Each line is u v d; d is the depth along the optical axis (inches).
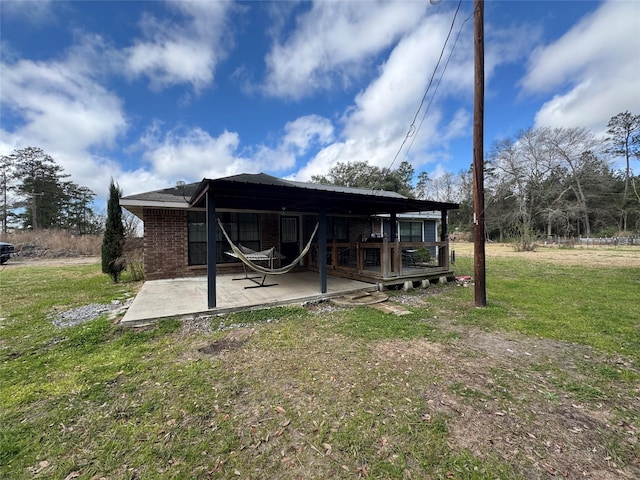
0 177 1155.3
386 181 1219.9
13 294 256.8
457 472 62.4
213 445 71.2
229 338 144.3
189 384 100.0
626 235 1044.5
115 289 279.9
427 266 356.8
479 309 193.2
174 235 314.5
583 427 77.0
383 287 257.0
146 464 65.4
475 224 200.2
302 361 118.0
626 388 96.5
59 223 1242.0
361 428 77.2
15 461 66.3
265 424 79.1
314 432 75.9
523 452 68.1
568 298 222.5
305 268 381.4
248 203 265.4
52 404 88.4
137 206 285.4
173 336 147.7
